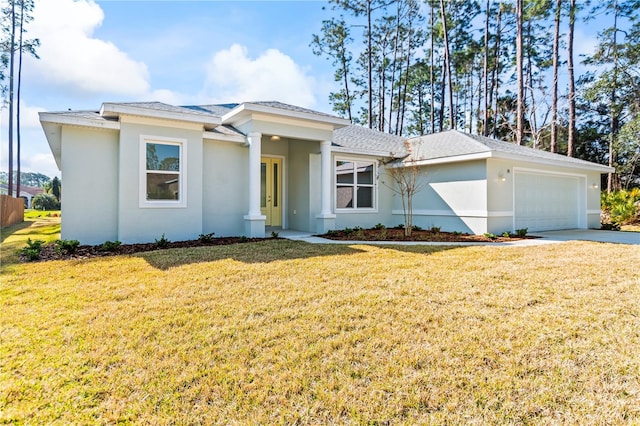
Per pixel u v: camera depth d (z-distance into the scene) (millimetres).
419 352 3238
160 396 2596
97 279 5664
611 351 3262
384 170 14508
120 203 8797
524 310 4305
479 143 12461
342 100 33562
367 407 2480
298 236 11211
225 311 4238
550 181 13859
